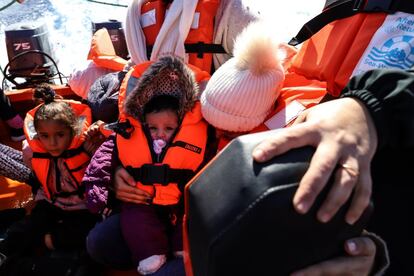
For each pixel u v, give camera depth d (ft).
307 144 1.81
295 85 4.91
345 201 1.65
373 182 2.35
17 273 4.62
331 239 1.69
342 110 2.01
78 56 13.62
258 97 4.03
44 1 16.47
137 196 4.43
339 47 3.97
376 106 2.01
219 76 4.20
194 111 4.61
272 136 1.78
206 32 5.92
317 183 1.61
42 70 9.25
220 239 1.53
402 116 1.99
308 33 4.47
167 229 4.61
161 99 4.55
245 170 1.65
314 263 1.70
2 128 8.46
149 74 4.41
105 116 6.04
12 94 8.48
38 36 9.19
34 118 4.99
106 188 4.51
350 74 3.75
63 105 5.14
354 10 3.93
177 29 5.93
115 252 4.66
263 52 4.01
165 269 4.24
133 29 6.39
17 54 8.98
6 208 6.47
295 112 4.26
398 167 2.29
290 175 1.62
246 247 1.53
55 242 5.18
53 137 4.98
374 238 1.91
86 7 16.33
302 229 1.59
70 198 5.39
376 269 1.98
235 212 1.55
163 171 4.42
